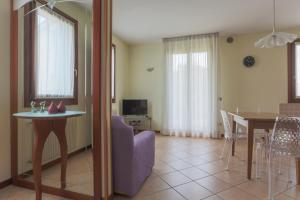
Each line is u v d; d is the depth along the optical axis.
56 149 2.24
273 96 4.55
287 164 2.83
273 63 4.55
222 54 4.85
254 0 3.07
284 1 3.10
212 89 4.69
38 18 2.43
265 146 2.47
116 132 1.93
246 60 4.68
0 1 2.12
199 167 2.78
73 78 2.24
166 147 3.86
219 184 2.25
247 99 4.71
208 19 3.81
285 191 2.09
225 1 3.09
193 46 4.81
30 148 2.30
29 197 1.96
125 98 5.42
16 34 2.23
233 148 3.29
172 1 3.10
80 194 1.90
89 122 2.00
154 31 4.50
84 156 2.04
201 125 4.79
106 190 1.81
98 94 1.81
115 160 1.96
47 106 2.38
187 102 4.86
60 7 2.37
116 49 4.89
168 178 2.40
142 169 2.19
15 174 2.21
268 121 2.40
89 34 2.05
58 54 2.39
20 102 2.28
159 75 5.34
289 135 1.92
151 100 5.41
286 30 4.38
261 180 2.36
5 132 2.18
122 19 3.80
